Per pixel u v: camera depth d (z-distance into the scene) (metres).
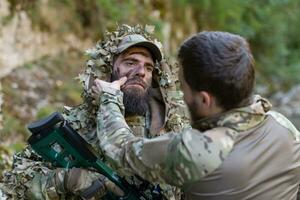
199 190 1.74
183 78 1.77
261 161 1.74
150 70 2.34
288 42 12.09
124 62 2.31
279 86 10.42
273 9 10.94
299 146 1.82
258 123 1.76
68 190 2.20
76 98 5.91
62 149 2.15
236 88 1.71
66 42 6.77
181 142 1.70
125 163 1.81
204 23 8.74
